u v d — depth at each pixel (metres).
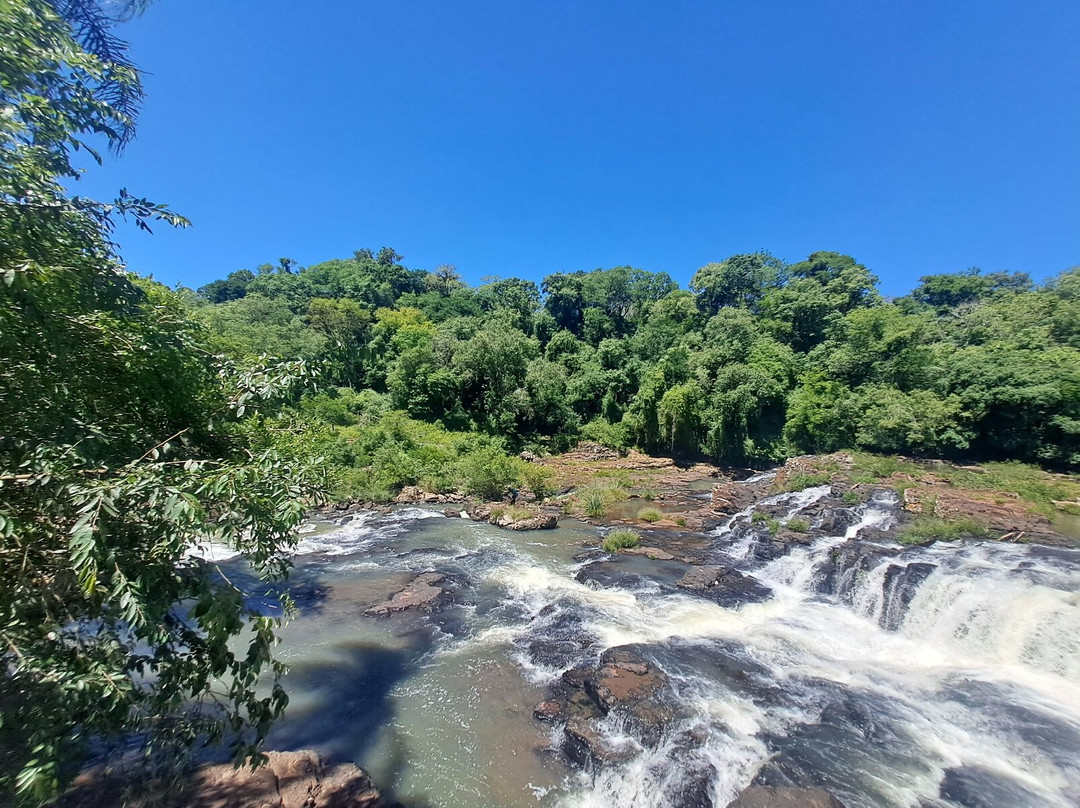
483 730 9.41
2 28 3.88
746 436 45.16
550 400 51.09
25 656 3.66
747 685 10.66
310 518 25.06
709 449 45.34
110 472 3.96
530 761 8.67
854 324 44.94
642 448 48.88
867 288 64.38
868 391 38.94
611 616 14.02
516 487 31.64
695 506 29.28
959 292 76.62
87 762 6.77
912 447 34.94
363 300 88.06
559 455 47.56
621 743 8.89
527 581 16.78
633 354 60.66
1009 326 40.94
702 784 7.88
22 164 3.87
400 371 51.22
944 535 16.89
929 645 12.73
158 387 4.96
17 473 3.71
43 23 4.38
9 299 3.64
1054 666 10.79
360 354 60.28
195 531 4.38
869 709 9.85
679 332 62.47
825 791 7.63
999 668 11.30
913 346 40.25
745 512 24.97
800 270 81.75
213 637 4.48
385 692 10.50
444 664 11.61
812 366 47.81
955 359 36.84
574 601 15.00
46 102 4.12
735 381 45.09
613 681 10.51
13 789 3.61
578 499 29.62
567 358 62.09
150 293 5.51
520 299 72.38
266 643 5.04
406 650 12.22
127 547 4.07
